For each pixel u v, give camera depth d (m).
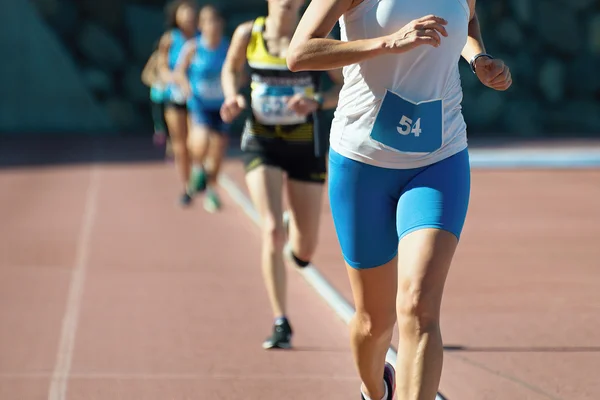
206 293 24.42
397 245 13.13
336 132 12.98
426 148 12.41
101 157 56.81
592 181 45.50
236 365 18.38
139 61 71.69
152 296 24.19
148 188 44.34
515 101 72.75
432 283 11.62
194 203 39.69
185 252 29.73
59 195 42.22
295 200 19.31
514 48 72.75
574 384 16.86
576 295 23.80
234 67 19.92
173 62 37.75
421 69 12.28
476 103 72.56
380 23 12.19
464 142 12.82
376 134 12.46
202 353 19.20
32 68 71.06
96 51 71.25
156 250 30.12
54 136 68.94
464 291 24.36
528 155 54.69
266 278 19.36
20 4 70.62
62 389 17.14
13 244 31.23
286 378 17.56
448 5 12.25
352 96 12.73
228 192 42.97
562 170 49.38
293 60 12.16
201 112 36.84
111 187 44.66
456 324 21.12
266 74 19.12
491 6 72.56
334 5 12.09
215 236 32.44
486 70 12.94
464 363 18.19
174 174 49.25
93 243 31.34
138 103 71.94
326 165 19.44
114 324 21.58
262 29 19.44
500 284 25.09
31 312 22.70
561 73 72.81
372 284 13.18
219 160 37.53
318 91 19.52
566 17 72.62
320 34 12.11
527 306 22.72
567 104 72.88
